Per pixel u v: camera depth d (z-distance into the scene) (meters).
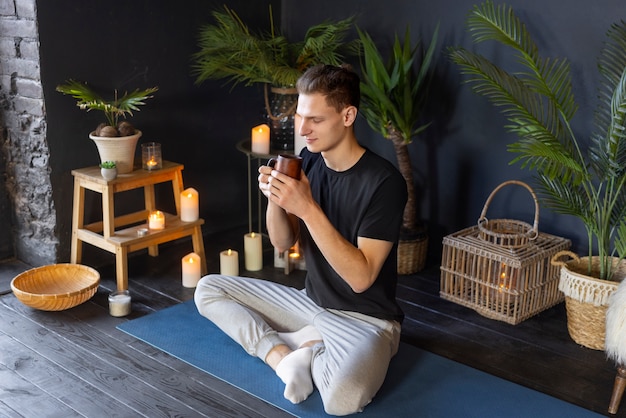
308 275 2.48
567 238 3.11
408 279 3.29
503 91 2.74
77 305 2.96
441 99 3.36
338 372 2.21
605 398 2.38
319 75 2.11
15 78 3.16
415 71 3.40
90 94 3.06
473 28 2.97
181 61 3.49
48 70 3.06
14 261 3.44
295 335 2.48
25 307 2.94
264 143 3.40
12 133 3.26
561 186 2.81
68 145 3.20
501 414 2.26
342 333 2.32
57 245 3.27
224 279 2.59
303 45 3.47
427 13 3.31
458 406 2.29
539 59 3.04
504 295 2.87
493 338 2.76
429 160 3.48
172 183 3.61
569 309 2.72
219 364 2.52
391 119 3.18
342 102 2.12
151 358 2.57
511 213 3.25
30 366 2.51
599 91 2.89
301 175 2.10
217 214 3.85
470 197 3.37
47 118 3.11
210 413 2.25
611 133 2.50
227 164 3.82
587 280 2.60
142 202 3.54
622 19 2.78
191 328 2.78
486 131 3.24
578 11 2.89
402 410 2.27
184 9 3.45
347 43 3.53
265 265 3.43
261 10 3.76
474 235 3.06
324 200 2.31
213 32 3.39
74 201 3.17
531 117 2.69
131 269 3.36
